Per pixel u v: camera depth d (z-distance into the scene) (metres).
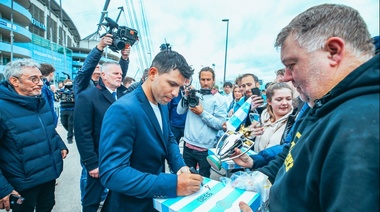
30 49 29.00
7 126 1.59
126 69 3.05
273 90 1.93
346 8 0.56
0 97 1.62
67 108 5.28
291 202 0.59
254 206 0.94
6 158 1.62
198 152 2.67
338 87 0.51
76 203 2.65
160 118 1.24
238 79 4.09
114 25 2.69
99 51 2.45
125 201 1.09
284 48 0.63
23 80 1.70
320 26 0.55
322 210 0.49
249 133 1.40
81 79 2.48
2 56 25.09
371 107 0.43
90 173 1.96
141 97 1.09
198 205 0.90
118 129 0.96
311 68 0.58
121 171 0.93
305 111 0.94
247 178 1.08
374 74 0.45
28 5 29.11
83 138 1.93
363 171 0.39
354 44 0.54
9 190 1.53
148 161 1.09
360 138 0.41
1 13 24.50
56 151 1.97
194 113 2.69
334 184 0.44
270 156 1.40
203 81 2.82
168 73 1.03
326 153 0.48
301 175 0.56
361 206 0.38
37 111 1.82
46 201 1.97
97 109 1.98
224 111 2.79
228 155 1.21
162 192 0.92
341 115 0.46
